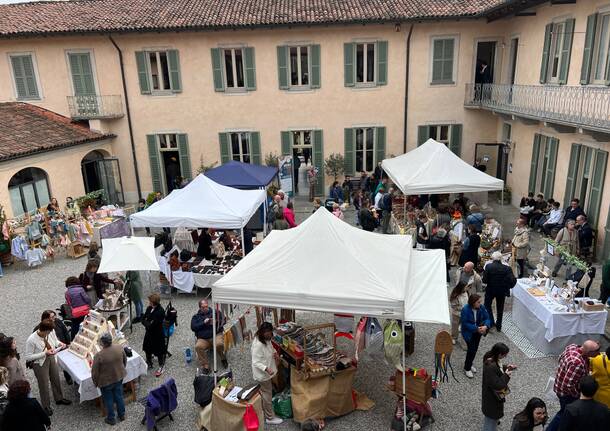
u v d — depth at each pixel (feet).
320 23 57.21
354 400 23.66
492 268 28.94
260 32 60.03
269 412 22.88
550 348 27.35
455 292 28.04
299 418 22.36
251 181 47.96
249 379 26.18
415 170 43.65
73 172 57.36
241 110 62.95
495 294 29.30
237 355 28.78
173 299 37.27
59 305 36.63
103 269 30.40
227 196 40.32
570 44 43.75
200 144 64.23
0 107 58.08
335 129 63.31
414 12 57.57
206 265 37.88
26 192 50.75
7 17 63.10
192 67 61.52
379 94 61.98
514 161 58.34
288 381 24.50
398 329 22.63
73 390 26.11
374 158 64.34
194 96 62.59
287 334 24.47
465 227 41.09
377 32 59.72
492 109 56.13
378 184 55.83
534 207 48.67
